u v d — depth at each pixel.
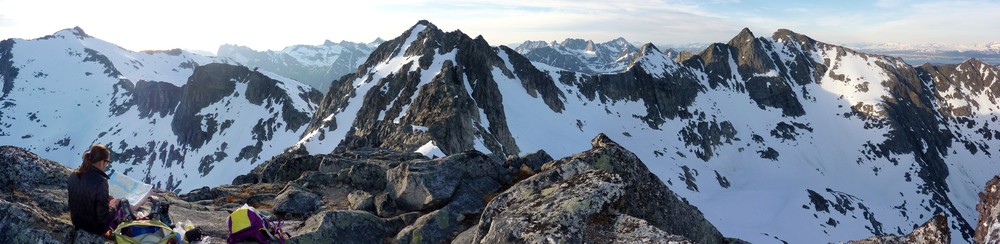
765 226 161.38
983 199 7.17
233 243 9.70
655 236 8.22
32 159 12.22
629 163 12.96
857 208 186.62
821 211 177.00
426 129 101.19
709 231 12.49
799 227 164.12
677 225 11.35
